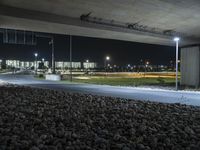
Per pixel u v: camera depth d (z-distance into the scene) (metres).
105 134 10.73
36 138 9.81
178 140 10.04
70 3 26.73
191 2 29.47
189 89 38.59
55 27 32.22
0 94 24.55
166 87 41.25
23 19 27.47
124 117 14.62
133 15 32.00
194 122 13.53
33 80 54.75
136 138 10.15
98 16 30.75
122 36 39.25
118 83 48.09
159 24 36.31
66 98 22.62
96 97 23.64
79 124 12.44
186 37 43.66
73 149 8.65
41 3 25.94
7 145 9.06
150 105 19.22
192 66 49.25
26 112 15.62
